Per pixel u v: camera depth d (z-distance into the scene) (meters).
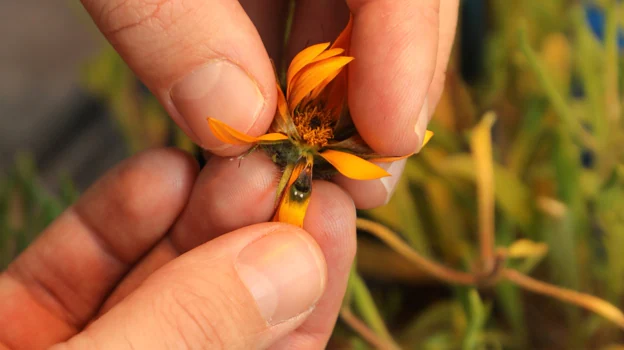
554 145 0.23
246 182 0.18
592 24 0.28
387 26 0.17
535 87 0.24
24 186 0.23
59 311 0.21
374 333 0.21
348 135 0.18
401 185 0.23
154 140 0.29
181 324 0.16
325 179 0.19
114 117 0.32
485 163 0.21
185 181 0.20
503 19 0.26
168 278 0.17
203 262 0.17
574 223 0.22
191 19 0.16
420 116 0.18
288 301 0.17
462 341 0.21
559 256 0.22
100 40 0.32
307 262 0.17
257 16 0.21
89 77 0.29
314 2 0.21
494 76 0.25
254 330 0.17
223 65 0.17
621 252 0.22
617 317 0.20
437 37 0.18
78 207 0.20
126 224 0.20
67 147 0.35
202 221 0.18
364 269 0.24
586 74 0.23
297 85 0.17
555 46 0.25
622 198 0.22
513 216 0.23
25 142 0.34
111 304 0.20
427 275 0.24
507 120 0.25
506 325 0.24
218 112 0.17
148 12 0.16
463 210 0.24
